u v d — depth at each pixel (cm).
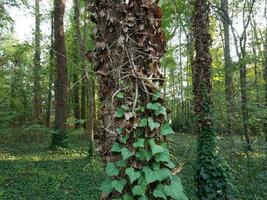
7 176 980
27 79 2019
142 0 244
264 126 877
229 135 863
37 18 1942
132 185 234
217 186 724
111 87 246
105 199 241
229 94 1010
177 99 1617
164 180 238
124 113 238
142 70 243
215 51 1456
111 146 243
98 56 253
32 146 1709
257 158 869
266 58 1226
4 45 1712
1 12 1153
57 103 1585
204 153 748
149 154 234
